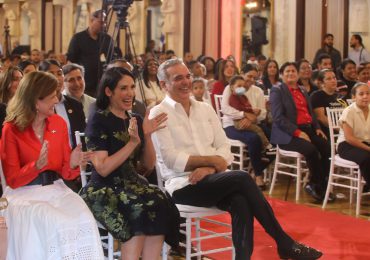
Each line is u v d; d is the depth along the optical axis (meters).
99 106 3.92
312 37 11.85
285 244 4.07
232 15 13.65
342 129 6.35
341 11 11.74
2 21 20.80
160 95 7.52
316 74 8.28
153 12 15.62
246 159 7.65
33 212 3.44
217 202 4.06
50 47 18.86
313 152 6.68
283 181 7.78
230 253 4.78
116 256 4.41
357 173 6.52
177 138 4.37
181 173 4.31
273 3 12.33
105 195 3.71
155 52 13.59
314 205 6.52
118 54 7.23
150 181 4.33
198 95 7.64
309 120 7.06
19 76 4.68
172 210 3.79
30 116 3.65
